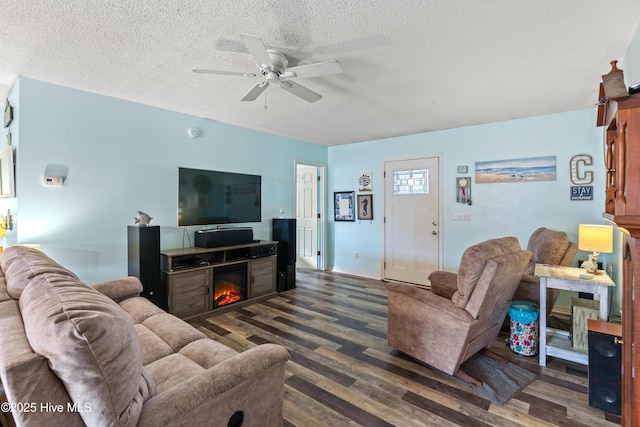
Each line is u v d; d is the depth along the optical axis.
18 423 0.80
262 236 4.65
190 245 3.77
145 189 3.40
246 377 1.21
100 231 3.08
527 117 3.82
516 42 2.06
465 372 2.27
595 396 1.87
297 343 2.77
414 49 2.15
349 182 5.56
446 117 3.83
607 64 2.38
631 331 1.12
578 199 3.56
